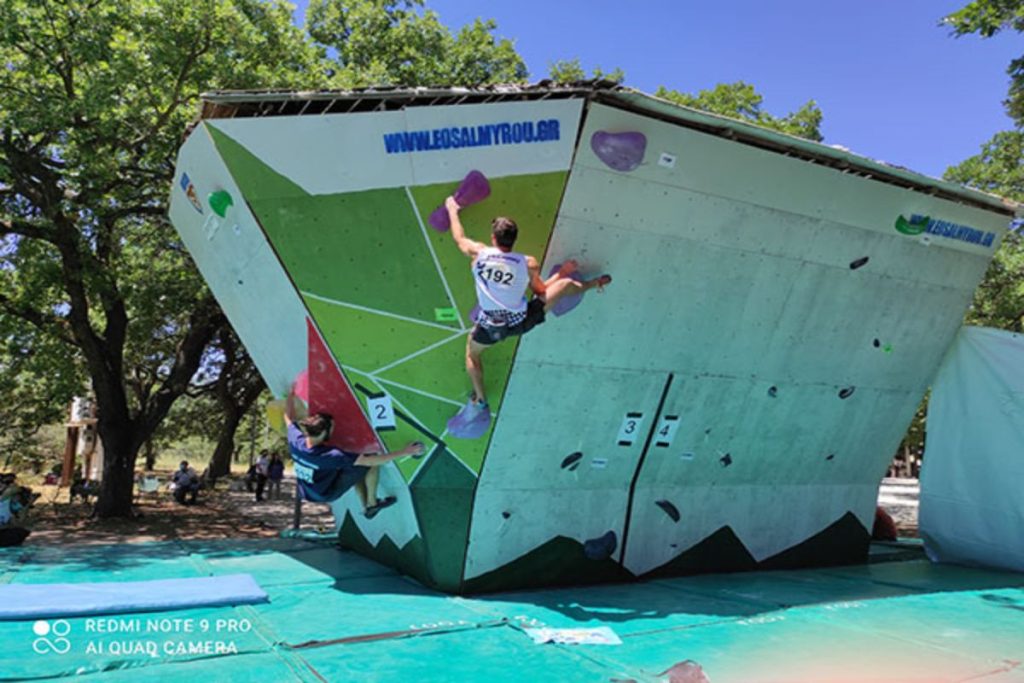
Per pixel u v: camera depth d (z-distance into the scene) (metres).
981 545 8.64
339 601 6.07
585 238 5.64
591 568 7.01
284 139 5.38
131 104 10.37
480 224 5.51
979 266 7.91
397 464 6.36
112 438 14.51
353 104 5.25
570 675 4.18
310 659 4.41
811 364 7.42
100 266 12.59
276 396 8.43
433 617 5.52
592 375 6.25
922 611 6.07
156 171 11.64
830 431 8.10
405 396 6.15
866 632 5.30
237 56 11.21
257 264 6.23
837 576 7.85
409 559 7.09
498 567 6.55
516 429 6.20
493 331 5.06
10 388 18.12
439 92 5.02
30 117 9.69
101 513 14.34
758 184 5.96
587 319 5.93
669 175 5.59
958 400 8.92
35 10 9.38
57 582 6.75
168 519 14.64
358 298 5.86
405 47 16.00
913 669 4.40
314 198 5.54
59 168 11.50
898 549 10.23
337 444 6.69
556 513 6.75
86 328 13.66
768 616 5.77
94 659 4.27
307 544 9.66
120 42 9.87
